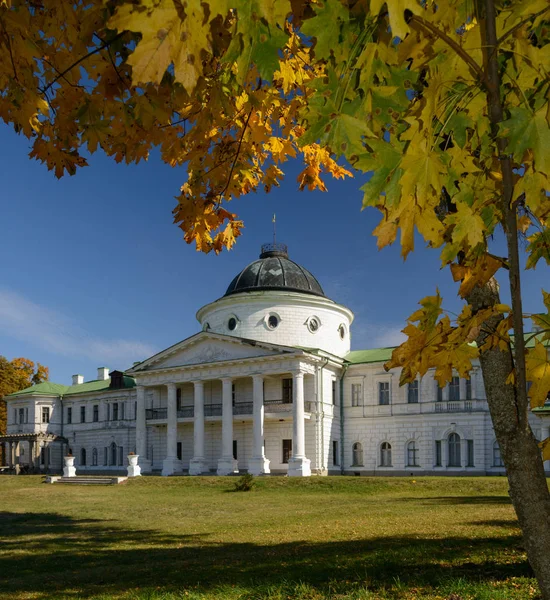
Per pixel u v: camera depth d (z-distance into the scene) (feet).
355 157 10.03
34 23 18.04
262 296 185.26
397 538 47.44
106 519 82.53
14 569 45.32
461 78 10.57
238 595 28.91
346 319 200.85
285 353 164.25
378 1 8.73
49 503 114.52
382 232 10.23
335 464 175.42
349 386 181.57
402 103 10.97
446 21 10.32
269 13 9.12
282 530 59.77
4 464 256.93
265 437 177.27
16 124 20.18
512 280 11.10
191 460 174.70
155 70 8.54
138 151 22.72
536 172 10.59
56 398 242.17
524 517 13.33
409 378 12.95
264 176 26.25
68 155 22.25
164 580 35.81
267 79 9.89
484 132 12.44
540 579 13.12
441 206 15.49
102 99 19.30
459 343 12.70
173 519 78.69
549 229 13.67
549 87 10.30
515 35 10.39
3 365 276.21
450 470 162.20
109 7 14.79
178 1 8.49
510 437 13.58
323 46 10.60
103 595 32.24
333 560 37.86
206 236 27.27
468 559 34.73
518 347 11.34
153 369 185.37
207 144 24.85
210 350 177.78
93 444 229.66
